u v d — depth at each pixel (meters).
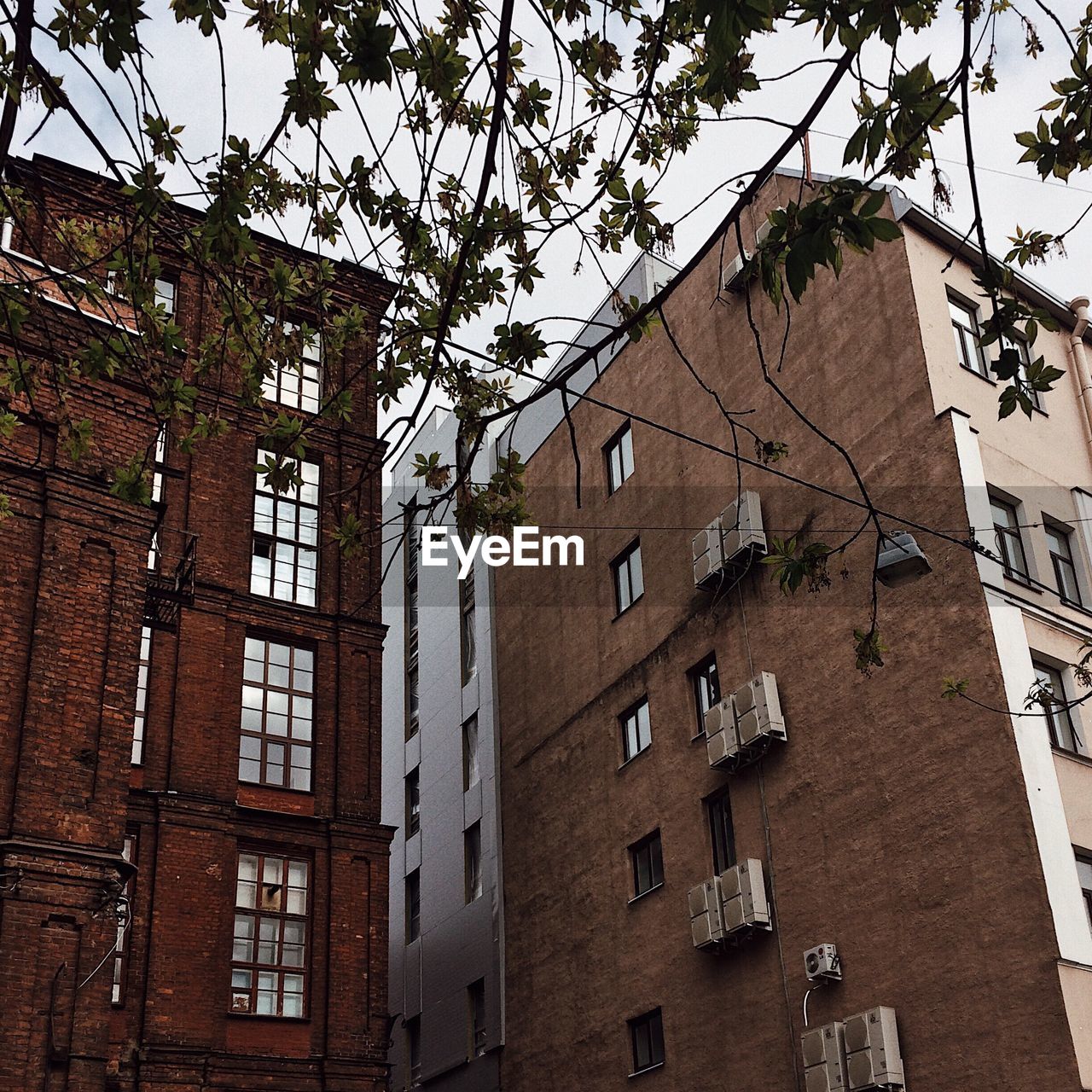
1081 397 24.72
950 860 19.22
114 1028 20.27
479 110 8.04
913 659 20.84
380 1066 22.39
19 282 8.86
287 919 23.05
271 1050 21.72
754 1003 22.42
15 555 17.25
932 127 5.81
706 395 28.44
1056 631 21.05
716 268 28.92
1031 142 6.73
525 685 33.97
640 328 7.38
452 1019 33.38
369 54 6.61
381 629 26.53
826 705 22.45
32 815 15.97
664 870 26.03
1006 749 18.80
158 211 8.04
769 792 23.31
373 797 24.89
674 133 8.65
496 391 9.84
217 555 25.06
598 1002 27.17
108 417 18.69
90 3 7.33
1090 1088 16.41
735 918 22.61
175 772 22.64
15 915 15.41
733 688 25.05
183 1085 20.34
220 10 6.54
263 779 23.97
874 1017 19.27
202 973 21.31
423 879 37.06
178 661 23.58
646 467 30.34
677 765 26.36
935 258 23.72
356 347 28.77
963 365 22.91
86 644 17.28
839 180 5.68
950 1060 18.33
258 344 9.63
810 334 25.36
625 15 7.11
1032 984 17.42
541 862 31.03
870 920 20.36
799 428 25.02
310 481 27.19
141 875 21.61
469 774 36.16
